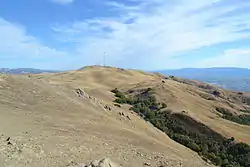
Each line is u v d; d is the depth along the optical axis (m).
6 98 26.95
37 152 16.97
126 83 108.56
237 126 76.12
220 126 68.25
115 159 19.33
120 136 27.55
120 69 135.38
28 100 28.23
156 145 28.78
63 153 17.89
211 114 83.88
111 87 99.38
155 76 154.50
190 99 92.81
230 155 56.47
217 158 47.75
